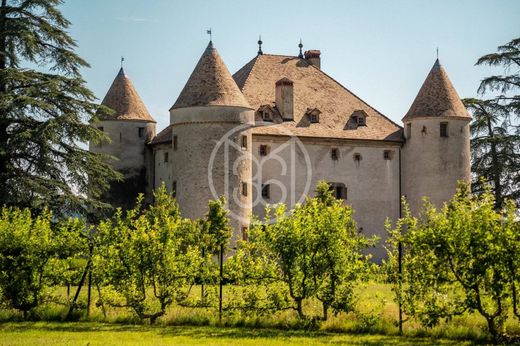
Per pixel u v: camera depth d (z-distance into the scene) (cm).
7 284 2900
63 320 2858
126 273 2827
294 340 2447
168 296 2812
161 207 5022
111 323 2803
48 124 4538
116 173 4972
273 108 6575
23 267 2900
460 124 6700
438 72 6812
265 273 2756
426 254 2558
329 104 6856
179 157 6078
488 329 2528
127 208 6881
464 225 2506
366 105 7025
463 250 2481
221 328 2702
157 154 6900
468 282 2484
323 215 2741
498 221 2545
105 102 7050
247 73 6900
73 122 4641
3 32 4709
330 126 6656
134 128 6981
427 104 6694
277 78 6919
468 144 6750
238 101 6047
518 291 2480
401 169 6794
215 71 6094
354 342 2423
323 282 2756
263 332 2614
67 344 2316
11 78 4591
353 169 6606
